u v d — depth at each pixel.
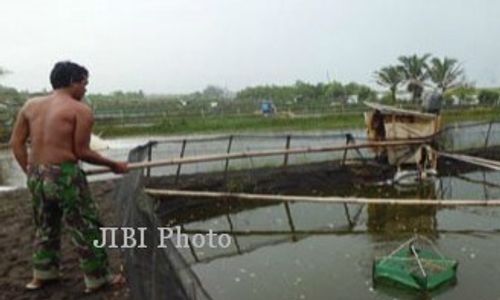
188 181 12.16
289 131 36.16
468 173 15.40
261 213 11.13
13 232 7.32
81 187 4.54
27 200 9.88
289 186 13.24
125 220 5.85
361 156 14.29
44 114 4.46
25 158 4.64
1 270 5.58
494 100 44.31
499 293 6.54
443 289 6.73
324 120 40.19
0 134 30.28
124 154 17.44
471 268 7.49
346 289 6.83
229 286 6.97
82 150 4.46
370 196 12.60
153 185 11.56
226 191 12.28
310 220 10.57
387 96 45.44
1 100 33.94
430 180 13.77
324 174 13.75
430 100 14.81
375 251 8.51
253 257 8.30
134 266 4.79
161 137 34.84
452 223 10.16
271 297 6.59
